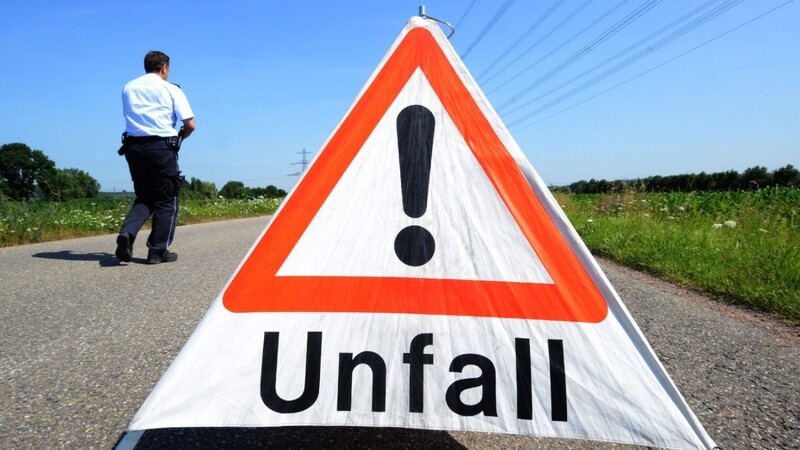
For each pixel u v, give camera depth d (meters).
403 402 1.35
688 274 4.29
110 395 1.89
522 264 1.40
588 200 13.49
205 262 4.82
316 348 1.37
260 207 17.94
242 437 1.59
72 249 5.81
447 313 1.39
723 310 3.29
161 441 1.55
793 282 3.58
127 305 3.17
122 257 4.40
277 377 1.34
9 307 3.12
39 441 1.55
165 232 4.70
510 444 1.62
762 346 2.57
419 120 1.49
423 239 1.43
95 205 10.66
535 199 1.43
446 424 1.33
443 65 1.52
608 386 1.31
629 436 1.28
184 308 3.10
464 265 1.42
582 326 1.35
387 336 1.38
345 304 1.39
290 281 1.39
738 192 13.87
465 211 1.45
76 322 2.81
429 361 1.37
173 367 1.30
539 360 1.34
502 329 1.37
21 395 1.88
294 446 1.54
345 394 1.36
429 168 1.47
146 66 4.36
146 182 4.48
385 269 1.42
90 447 1.52
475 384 1.35
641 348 1.31
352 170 1.46
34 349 2.38
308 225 1.42
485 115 1.49
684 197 13.59
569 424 1.31
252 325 1.36
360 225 1.44
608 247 5.80
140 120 4.27
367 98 1.50
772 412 1.85
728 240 5.49
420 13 1.58
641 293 3.78
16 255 5.27
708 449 1.25
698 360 2.37
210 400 1.30
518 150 1.46
